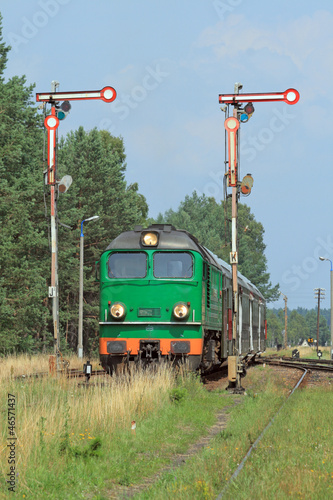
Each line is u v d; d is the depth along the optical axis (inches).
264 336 4033.0
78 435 1003.9
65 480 817.5
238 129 1983.3
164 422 1219.9
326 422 1205.1
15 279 3919.8
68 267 4840.1
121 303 1846.7
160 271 1852.9
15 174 4224.9
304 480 775.1
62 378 1720.0
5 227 3885.3
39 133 4660.4
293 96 1962.4
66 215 4813.0
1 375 1763.0
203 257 1909.4
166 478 818.2
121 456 948.0
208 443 1083.3
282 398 1641.2
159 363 1790.1
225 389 1932.8
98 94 2070.6
